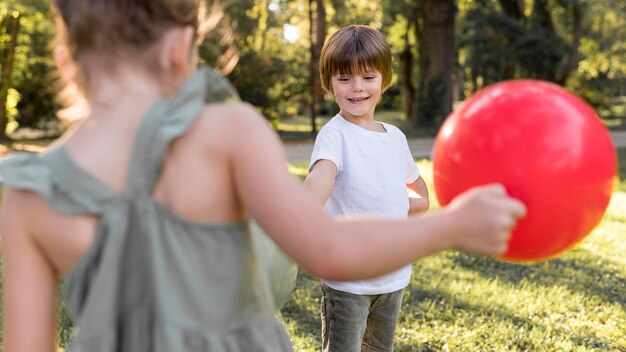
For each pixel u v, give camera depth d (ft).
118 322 3.55
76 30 3.57
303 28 91.30
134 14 3.54
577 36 77.71
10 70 59.21
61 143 3.66
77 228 3.48
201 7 3.98
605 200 4.21
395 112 131.34
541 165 3.97
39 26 59.31
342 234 3.33
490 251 3.32
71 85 3.92
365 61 8.56
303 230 3.36
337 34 8.91
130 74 3.61
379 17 92.68
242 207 3.71
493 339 12.41
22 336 3.59
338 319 8.48
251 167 3.47
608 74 101.81
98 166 3.50
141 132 3.48
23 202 3.61
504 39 78.23
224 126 3.52
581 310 14.38
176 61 3.70
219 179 3.52
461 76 118.32
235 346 3.65
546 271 17.29
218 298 3.59
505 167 4.03
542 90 4.33
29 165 3.58
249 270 3.76
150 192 3.49
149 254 3.48
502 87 4.47
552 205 3.99
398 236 3.30
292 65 72.08
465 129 4.29
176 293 3.51
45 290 3.67
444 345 12.03
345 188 8.54
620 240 20.94
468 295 14.94
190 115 3.51
